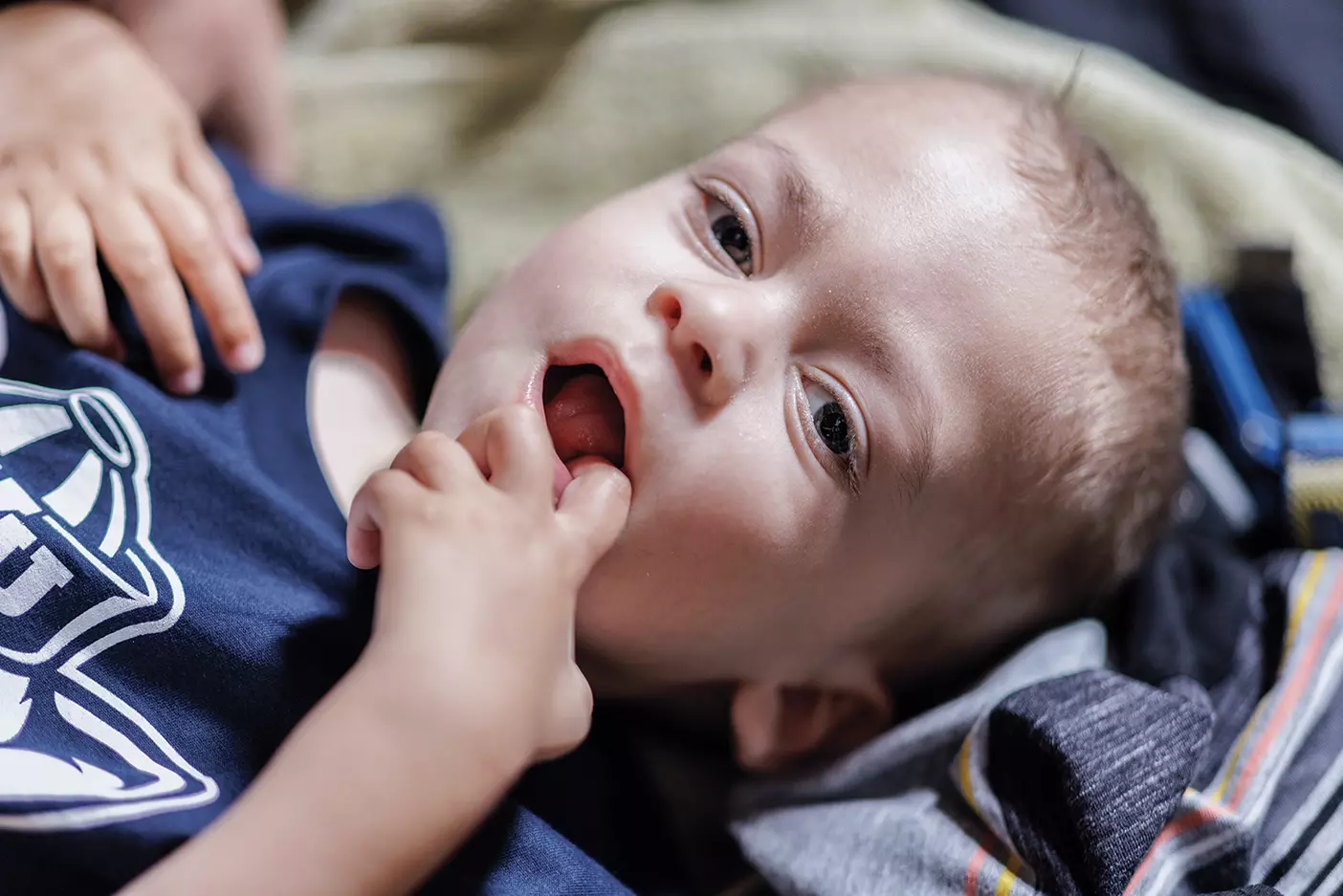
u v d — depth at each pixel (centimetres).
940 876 61
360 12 115
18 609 55
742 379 61
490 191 112
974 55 114
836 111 71
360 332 82
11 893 52
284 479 71
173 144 76
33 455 60
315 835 47
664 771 79
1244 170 108
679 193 69
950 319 65
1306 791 68
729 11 121
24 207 68
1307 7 123
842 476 64
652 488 61
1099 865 58
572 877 61
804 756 75
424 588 51
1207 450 95
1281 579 80
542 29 118
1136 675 75
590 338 62
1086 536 75
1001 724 65
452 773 49
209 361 71
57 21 81
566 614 54
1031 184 70
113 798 52
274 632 59
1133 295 73
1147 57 122
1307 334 96
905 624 73
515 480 55
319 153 110
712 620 66
